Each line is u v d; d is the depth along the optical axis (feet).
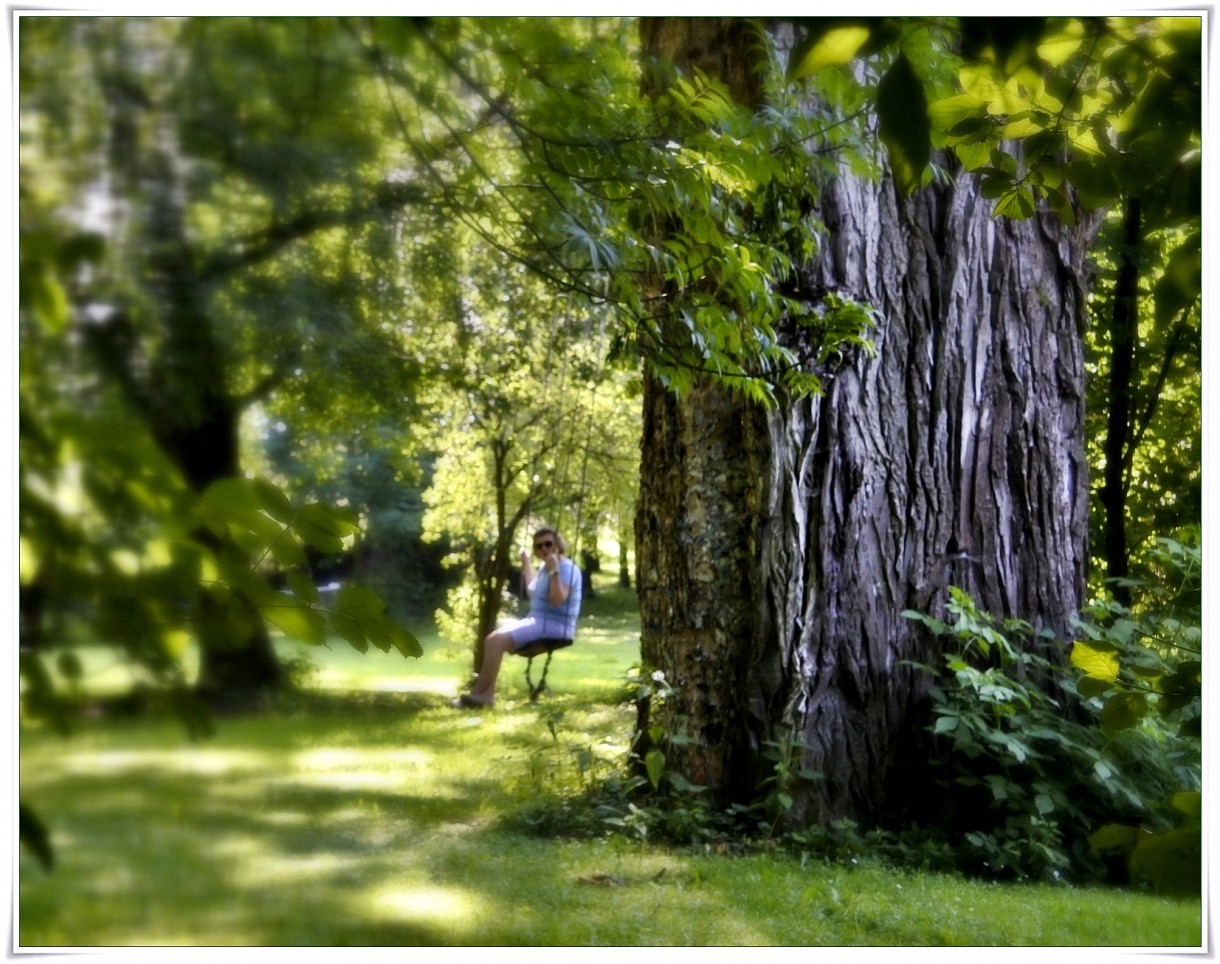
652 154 10.16
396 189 20.33
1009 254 19.11
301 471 32.40
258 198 16.62
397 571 43.88
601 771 20.42
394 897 13.28
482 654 37.91
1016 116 5.81
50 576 4.00
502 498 38.19
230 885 13.05
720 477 18.89
